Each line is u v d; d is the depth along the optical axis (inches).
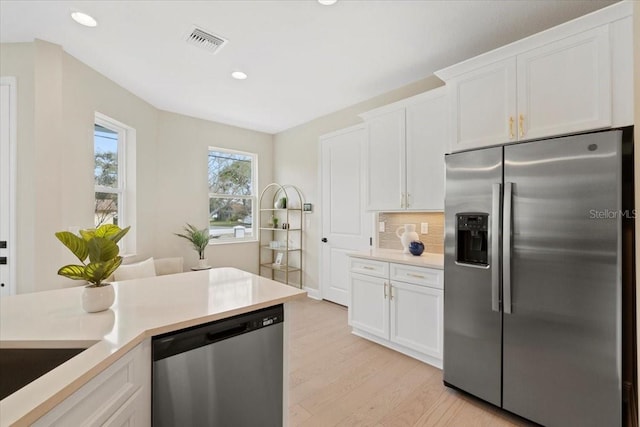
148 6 77.5
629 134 59.6
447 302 82.0
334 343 111.3
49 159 94.5
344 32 88.9
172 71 113.7
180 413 45.0
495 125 75.9
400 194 109.8
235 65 108.9
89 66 109.0
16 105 91.9
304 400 77.8
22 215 91.4
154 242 150.8
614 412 56.7
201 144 169.9
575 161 60.6
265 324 55.4
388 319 105.3
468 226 77.1
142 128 141.4
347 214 152.5
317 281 169.9
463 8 78.2
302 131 180.1
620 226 56.1
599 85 61.3
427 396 79.4
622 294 56.6
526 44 70.4
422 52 100.1
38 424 27.2
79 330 41.5
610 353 57.1
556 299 62.9
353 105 149.4
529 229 66.4
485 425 68.6
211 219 177.5
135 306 51.9
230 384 50.6
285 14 80.7
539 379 65.4
